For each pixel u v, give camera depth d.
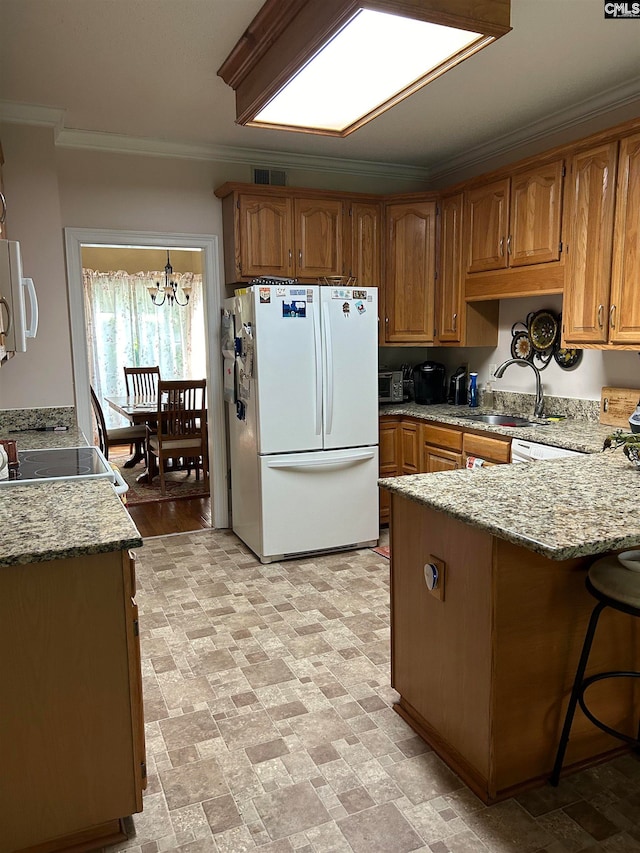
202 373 7.71
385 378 4.57
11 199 3.27
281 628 2.86
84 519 1.65
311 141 3.91
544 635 1.77
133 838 1.65
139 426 6.31
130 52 2.61
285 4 2.10
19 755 1.51
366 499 3.92
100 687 1.56
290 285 3.58
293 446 3.68
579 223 3.06
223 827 1.68
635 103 3.07
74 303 3.79
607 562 1.76
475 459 3.65
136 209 3.89
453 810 1.73
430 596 1.97
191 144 3.93
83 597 1.51
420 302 4.32
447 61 2.10
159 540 4.18
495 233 3.69
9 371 3.35
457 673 1.86
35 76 2.86
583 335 3.09
